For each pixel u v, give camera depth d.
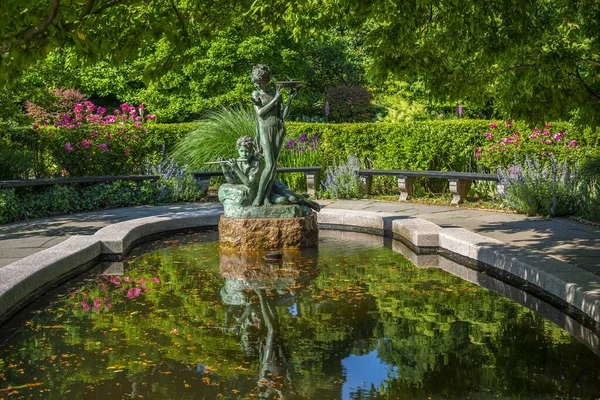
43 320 5.65
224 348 4.89
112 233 8.69
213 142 14.68
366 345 4.93
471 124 14.00
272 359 4.66
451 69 7.30
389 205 12.49
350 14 7.15
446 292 6.48
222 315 5.75
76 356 4.77
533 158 12.77
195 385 4.21
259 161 9.05
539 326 5.38
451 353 4.77
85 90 21.59
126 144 14.52
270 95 8.95
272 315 5.72
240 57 19.62
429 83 7.45
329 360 4.65
